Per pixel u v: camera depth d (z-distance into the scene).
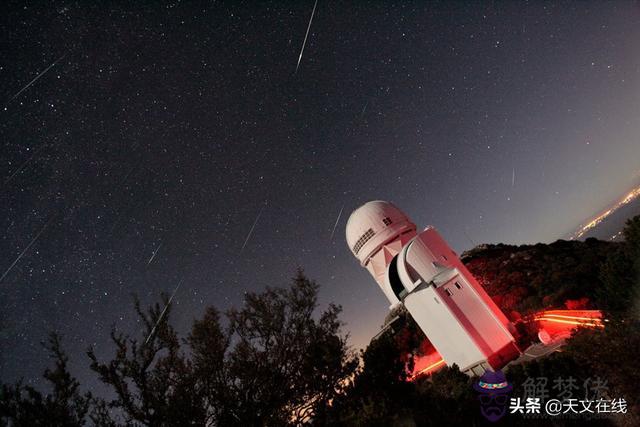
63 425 6.98
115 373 8.27
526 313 26.25
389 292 28.14
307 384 11.00
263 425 9.73
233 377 9.91
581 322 18.72
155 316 9.28
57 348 7.89
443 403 10.42
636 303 14.61
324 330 11.70
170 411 8.05
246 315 11.27
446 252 24.62
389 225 29.56
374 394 11.01
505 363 21.30
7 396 7.14
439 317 23.44
